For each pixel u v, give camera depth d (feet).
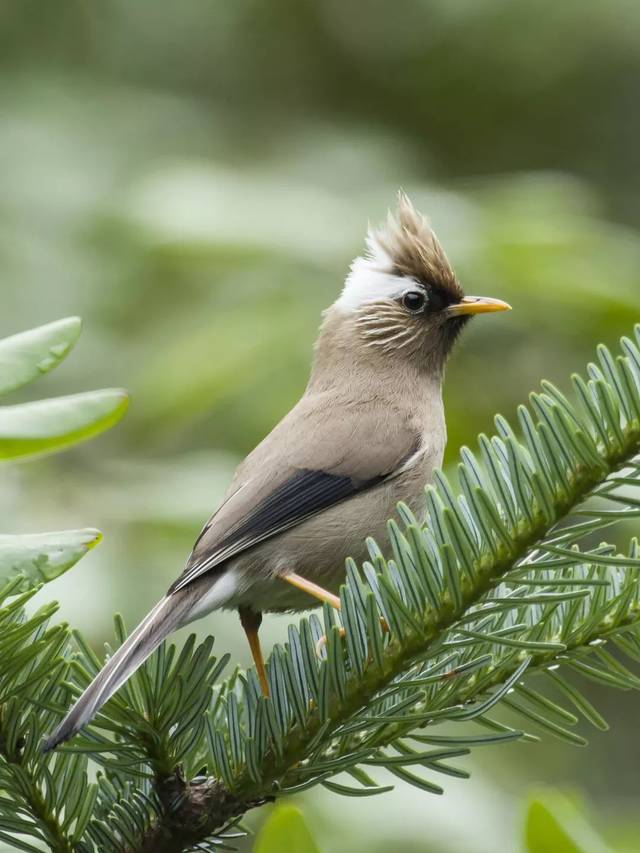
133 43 55.77
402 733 19.39
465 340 43.78
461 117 57.57
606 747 44.34
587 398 17.93
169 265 45.29
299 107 56.85
